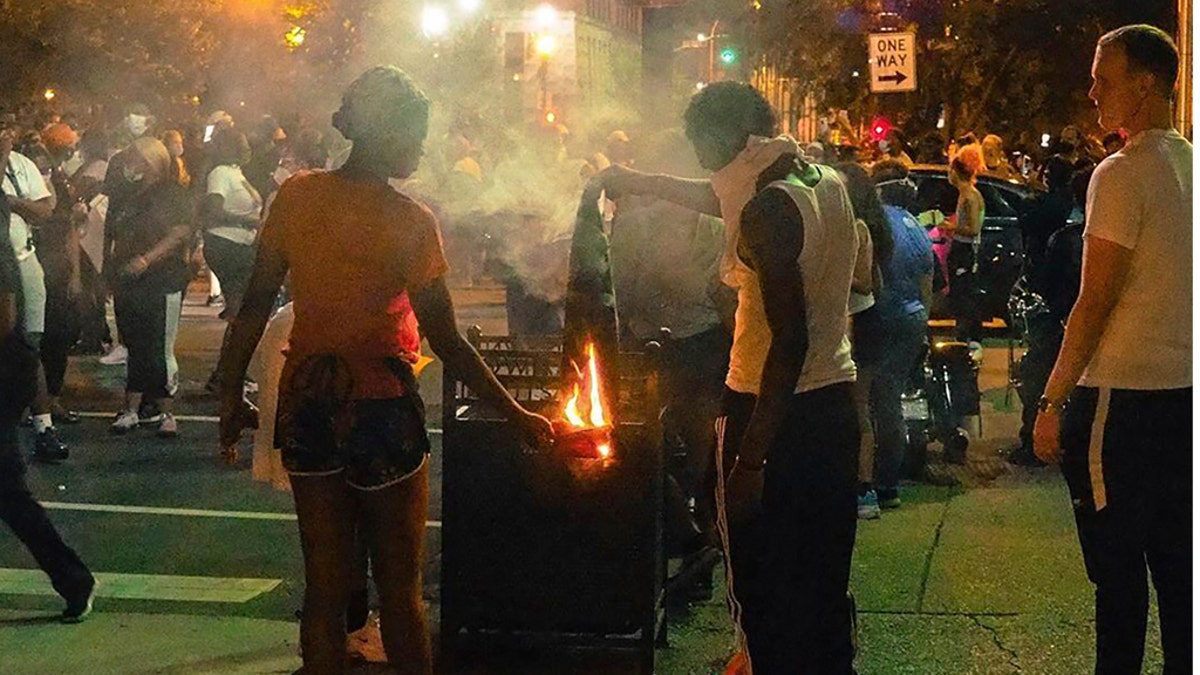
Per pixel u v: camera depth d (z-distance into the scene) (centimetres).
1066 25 2973
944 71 2942
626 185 496
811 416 422
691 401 651
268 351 556
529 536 536
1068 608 627
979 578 671
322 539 430
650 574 534
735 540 432
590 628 539
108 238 1058
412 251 427
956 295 1301
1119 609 452
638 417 532
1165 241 427
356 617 558
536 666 551
